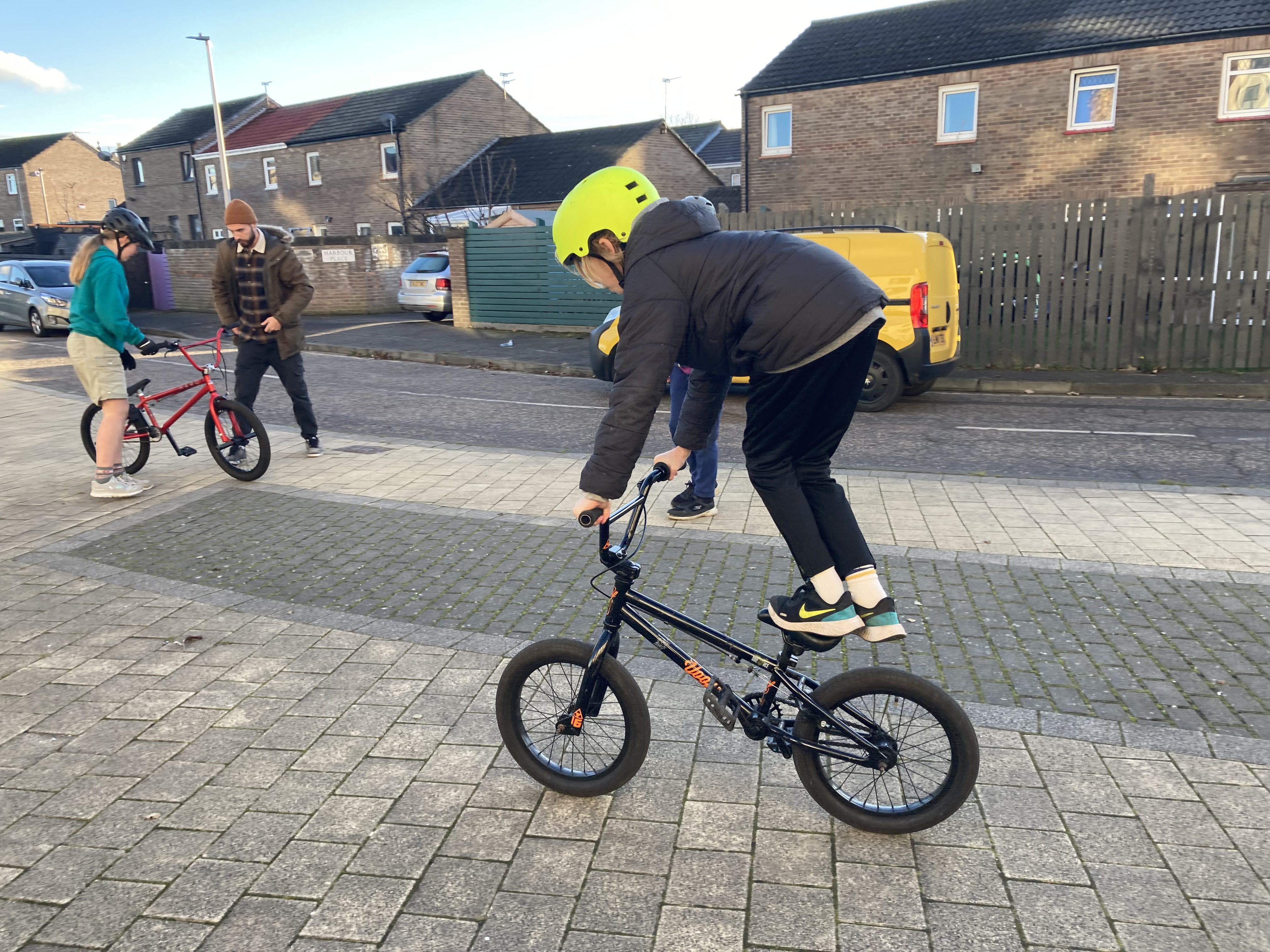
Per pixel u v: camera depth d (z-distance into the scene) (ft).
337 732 10.60
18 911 7.71
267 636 13.24
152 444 26.68
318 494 21.09
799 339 7.55
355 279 76.07
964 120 72.54
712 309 7.89
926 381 31.91
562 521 18.81
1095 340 39.27
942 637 12.98
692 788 9.50
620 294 8.89
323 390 38.60
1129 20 66.95
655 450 26.13
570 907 7.73
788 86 77.77
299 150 130.31
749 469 8.49
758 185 81.46
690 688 11.63
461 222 104.99
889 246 30.76
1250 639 12.64
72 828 8.83
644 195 8.39
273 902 7.82
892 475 22.03
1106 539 16.99
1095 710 10.85
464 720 10.85
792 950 7.22
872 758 8.44
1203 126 63.72
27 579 15.62
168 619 13.88
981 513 18.92
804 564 8.28
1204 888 7.80
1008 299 40.16
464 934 7.43
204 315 76.07
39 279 63.31
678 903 7.76
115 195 198.80
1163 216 37.50
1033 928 7.39
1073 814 8.87
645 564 16.14
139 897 7.88
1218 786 9.28
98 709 11.14
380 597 14.79
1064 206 38.63
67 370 43.75
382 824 8.89
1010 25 73.10
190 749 10.24
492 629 13.48
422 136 119.75
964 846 8.46
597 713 9.29
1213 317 37.70
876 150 75.77
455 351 50.26
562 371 44.16
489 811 9.11
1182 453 24.84
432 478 22.53
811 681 9.00
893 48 76.89
